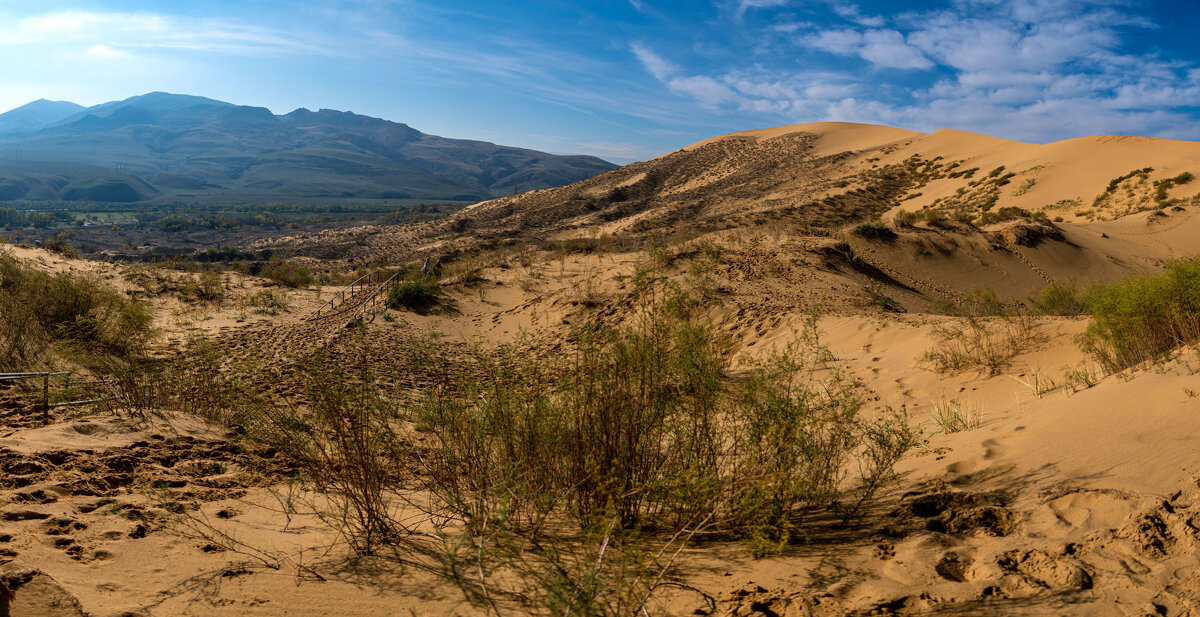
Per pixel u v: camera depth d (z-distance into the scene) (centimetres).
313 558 385
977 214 4922
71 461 531
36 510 397
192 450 638
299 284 2762
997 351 855
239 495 525
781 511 411
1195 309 636
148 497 469
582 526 419
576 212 7944
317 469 535
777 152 9175
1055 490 388
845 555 359
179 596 316
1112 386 560
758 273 1958
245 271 3003
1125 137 5828
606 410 447
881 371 916
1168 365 556
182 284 2347
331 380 536
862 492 470
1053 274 2730
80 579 313
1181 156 5066
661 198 8188
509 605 315
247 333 1720
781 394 486
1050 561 309
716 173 8888
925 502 418
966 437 562
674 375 457
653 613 306
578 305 1738
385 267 3950
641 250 2595
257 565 367
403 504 493
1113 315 697
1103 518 340
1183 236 3475
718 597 320
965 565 328
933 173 6812
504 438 472
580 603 264
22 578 286
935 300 2208
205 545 389
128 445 621
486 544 379
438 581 350
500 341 1656
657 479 420
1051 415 538
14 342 1162
